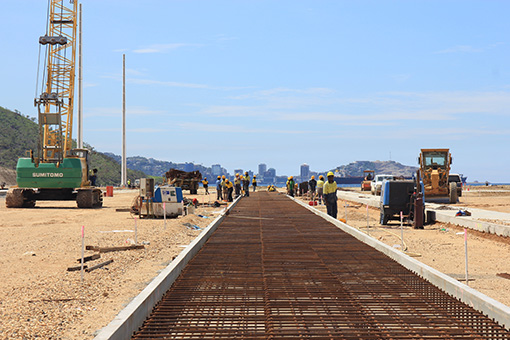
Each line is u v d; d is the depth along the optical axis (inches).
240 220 954.7
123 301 352.2
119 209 1193.4
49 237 700.0
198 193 2443.4
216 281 401.7
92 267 463.2
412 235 755.4
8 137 6363.2
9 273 449.1
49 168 1295.5
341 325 291.9
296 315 309.3
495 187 2866.6
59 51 1708.9
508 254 568.7
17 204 1306.6
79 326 294.4
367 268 457.1
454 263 511.8
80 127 2337.6
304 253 542.9
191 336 274.4
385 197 890.1
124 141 3043.8
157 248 604.7
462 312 316.5
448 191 1459.2
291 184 2028.8
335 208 937.5
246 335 275.4
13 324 293.3
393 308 327.6
